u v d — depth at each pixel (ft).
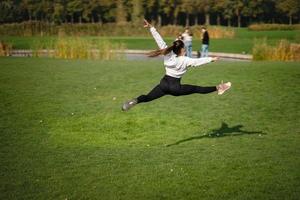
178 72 29.01
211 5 267.59
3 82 60.49
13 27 184.03
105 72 69.82
